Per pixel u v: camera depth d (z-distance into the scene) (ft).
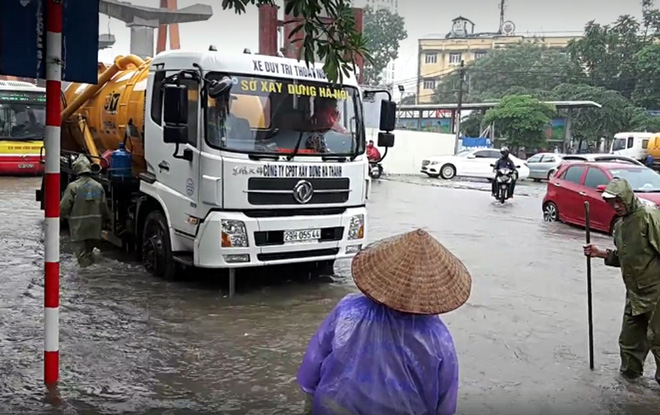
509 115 139.03
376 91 25.67
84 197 26.58
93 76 14.15
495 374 16.80
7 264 27.45
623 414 14.48
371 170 88.58
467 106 150.82
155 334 18.90
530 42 154.40
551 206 48.21
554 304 24.06
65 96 35.63
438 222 45.96
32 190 54.80
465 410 14.44
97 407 13.87
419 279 7.71
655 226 15.80
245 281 25.45
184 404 14.19
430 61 168.66
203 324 19.99
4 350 17.16
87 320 20.01
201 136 21.58
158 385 15.20
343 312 8.11
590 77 137.28
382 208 53.83
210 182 21.44
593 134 137.18
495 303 23.93
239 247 21.76
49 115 13.53
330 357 7.97
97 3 14.03
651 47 125.08
